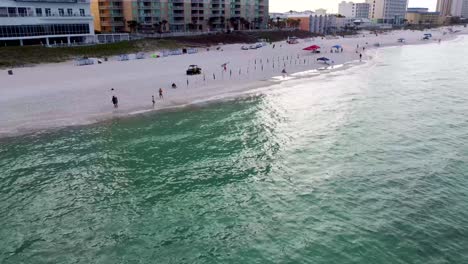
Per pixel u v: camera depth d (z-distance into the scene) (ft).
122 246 75.20
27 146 122.42
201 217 84.69
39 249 74.54
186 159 114.52
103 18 452.76
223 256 71.97
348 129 142.61
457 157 116.47
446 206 88.43
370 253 72.28
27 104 163.73
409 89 214.69
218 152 120.06
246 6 588.50
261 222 82.64
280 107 172.65
